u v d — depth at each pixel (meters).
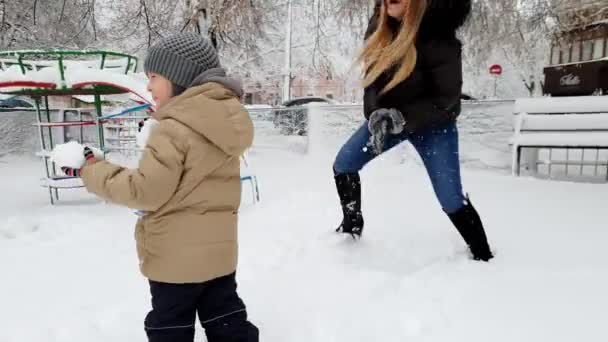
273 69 20.45
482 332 1.99
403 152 7.57
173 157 1.66
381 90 2.81
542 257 2.83
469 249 2.91
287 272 2.65
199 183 1.73
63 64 4.49
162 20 11.01
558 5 7.91
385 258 2.89
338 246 3.02
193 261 1.72
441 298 2.28
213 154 1.75
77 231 3.72
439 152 2.77
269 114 10.18
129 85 4.31
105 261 2.98
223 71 1.91
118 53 4.52
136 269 2.83
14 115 8.79
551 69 7.59
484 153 7.33
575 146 6.16
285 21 17.12
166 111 1.75
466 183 5.83
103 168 1.68
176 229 1.71
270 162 8.28
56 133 8.94
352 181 3.09
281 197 4.97
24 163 8.19
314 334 2.03
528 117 6.53
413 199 4.64
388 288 2.40
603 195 4.91
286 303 2.29
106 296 2.44
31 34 11.56
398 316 2.13
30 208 4.61
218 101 1.77
